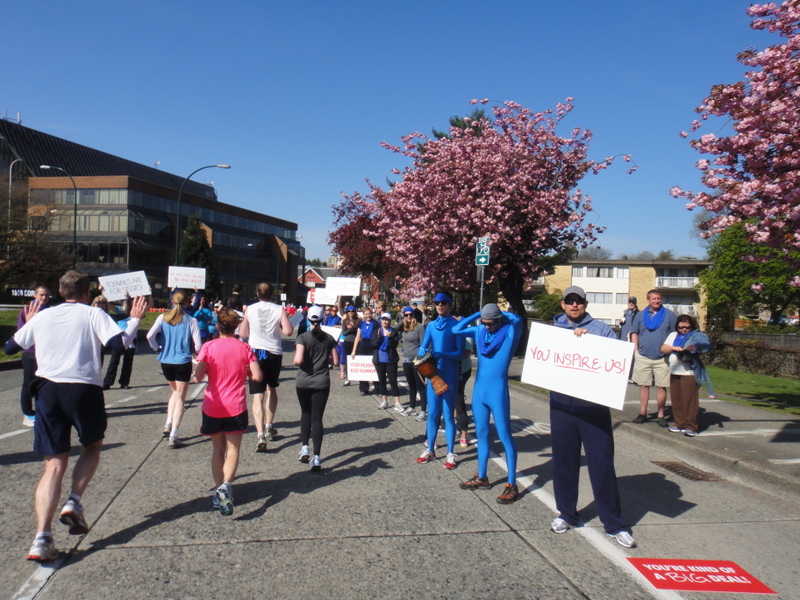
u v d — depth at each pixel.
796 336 26.34
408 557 4.29
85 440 4.35
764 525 5.12
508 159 14.55
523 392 12.64
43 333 4.36
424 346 6.97
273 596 3.68
